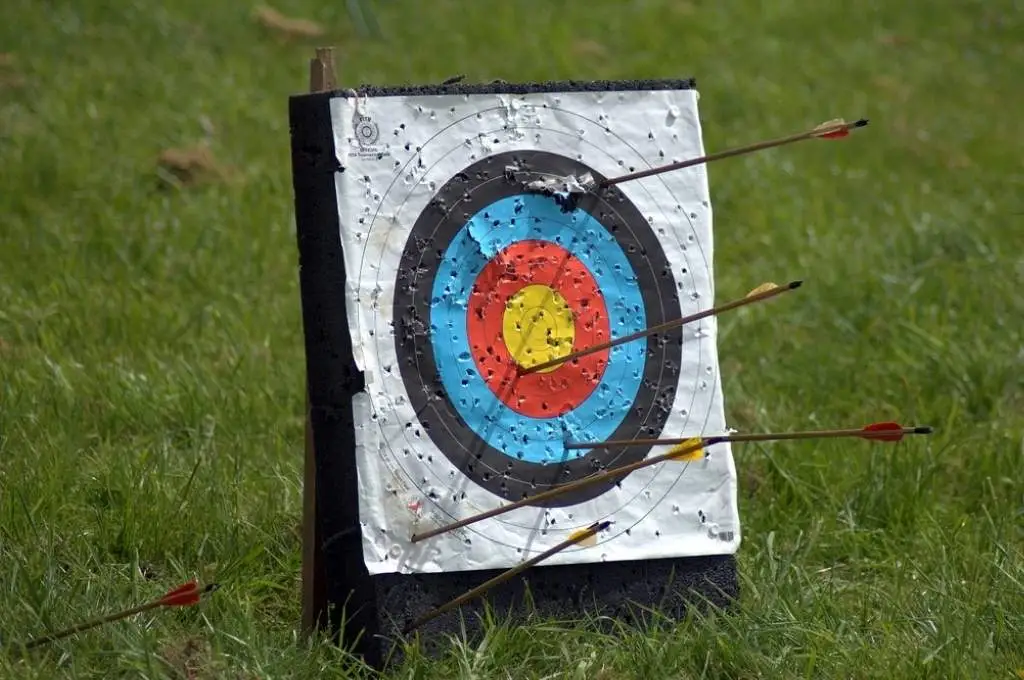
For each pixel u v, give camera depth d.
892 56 23.72
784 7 25.33
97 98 17.72
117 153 16.27
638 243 7.84
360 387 7.02
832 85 21.77
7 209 14.76
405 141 7.27
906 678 7.17
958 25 25.62
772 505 9.60
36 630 7.07
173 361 11.64
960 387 12.00
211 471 9.27
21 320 12.11
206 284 13.48
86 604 7.40
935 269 14.77
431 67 20.08
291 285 13.70
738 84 20.97
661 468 7.74
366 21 21.41
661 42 22.52
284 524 8.80
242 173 16.31
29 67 18.25
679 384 7.87
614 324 7.76
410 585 7.09
